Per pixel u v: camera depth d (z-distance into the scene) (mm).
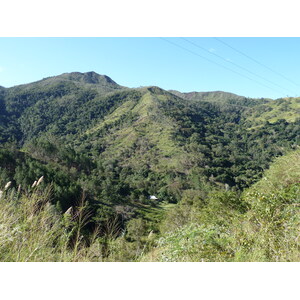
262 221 3549
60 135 152625
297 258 2715
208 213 6062
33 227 2389
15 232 2277
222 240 3871
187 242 4145
